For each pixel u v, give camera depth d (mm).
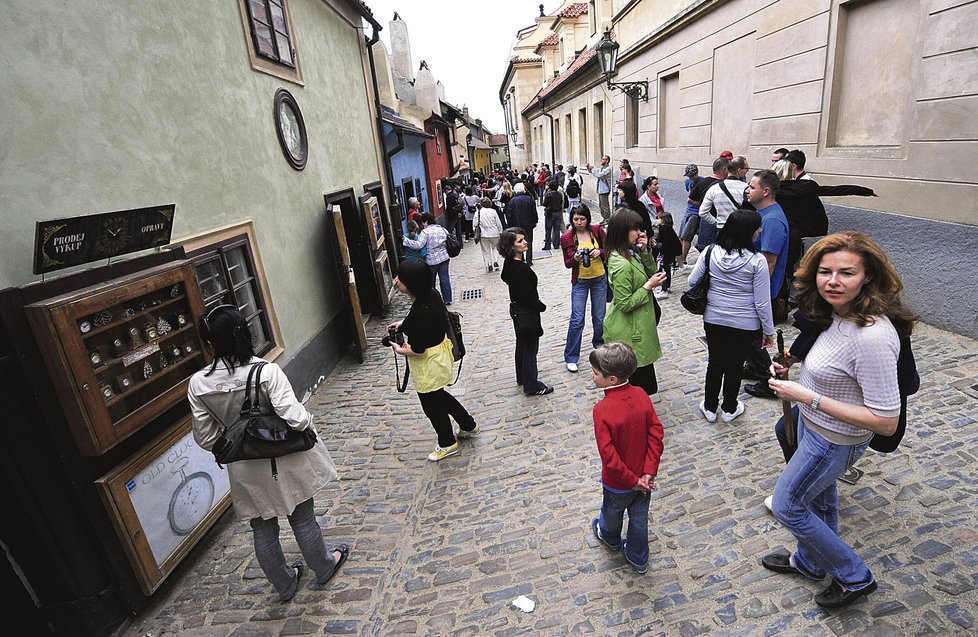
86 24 3141
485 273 12250
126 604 2955
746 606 2559
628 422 2562
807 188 5340
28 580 2691
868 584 2328
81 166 3020
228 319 2633
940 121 4738
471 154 41125
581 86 20094
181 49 4160
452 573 3160
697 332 6297
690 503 3371
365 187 9586
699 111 9883
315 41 7641
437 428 4453
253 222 5191
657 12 11594
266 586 3221
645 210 6793
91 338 2770
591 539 3234
